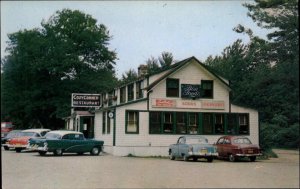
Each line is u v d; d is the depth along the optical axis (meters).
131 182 13.33
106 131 31.42
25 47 48.66
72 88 49.56
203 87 30.12
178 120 29.62
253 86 13.20
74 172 17.02
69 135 28.03
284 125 12.20
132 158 25.83
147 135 29.02
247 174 11.59
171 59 36.97
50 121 53.94
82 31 49.56
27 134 32.28
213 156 22.62
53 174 16.44
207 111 29.92
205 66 29.55
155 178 13.80
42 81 50.38
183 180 12.79
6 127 47.06
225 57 14.92
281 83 11.78
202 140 23.81
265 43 12.64
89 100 38.06
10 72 50.00
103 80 49.69
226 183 10.80
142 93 31.12
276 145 12.73
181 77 29.83
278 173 10.51
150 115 29.23
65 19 49.47
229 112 29.67
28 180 14.85
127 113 28.94
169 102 29.56
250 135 28.92
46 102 50.16
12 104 51.00
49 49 48.75
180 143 23.97
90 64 50.47
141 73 35.94
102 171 17.12
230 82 17.11
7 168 18.91
